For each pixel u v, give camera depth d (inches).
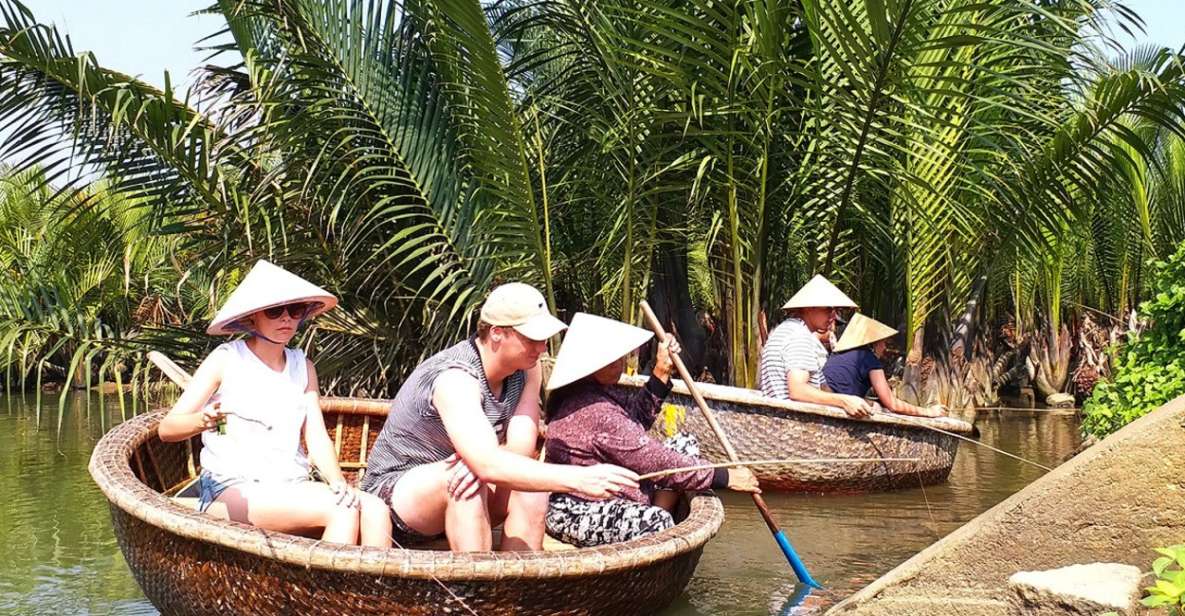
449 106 361.1
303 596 137.1
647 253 366.6
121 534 161.5
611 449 171.3
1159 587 105.3
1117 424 250.4
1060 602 108.1
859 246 421.4
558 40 376.5
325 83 359.3
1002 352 703.1
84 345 370.6
